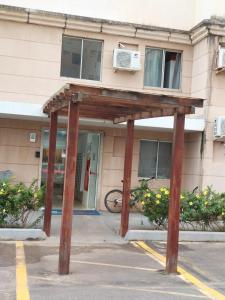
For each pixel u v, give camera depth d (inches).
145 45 499.5
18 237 339.9
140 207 487.5
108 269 272.1
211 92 474.6
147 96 256.7
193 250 335.3
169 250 269.3
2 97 462.0
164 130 500.1
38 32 471.2
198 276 265.6
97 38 486.0
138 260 297.7
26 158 481.4
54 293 220.4
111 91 249.9
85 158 523.2
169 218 271.6
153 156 516.7
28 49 469.1
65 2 479.8
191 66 512.7
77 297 215.9
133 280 250.5
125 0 495.2
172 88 511.5
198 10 502.3
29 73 469.4
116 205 494.3
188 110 266.4
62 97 279.0
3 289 224.1
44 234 345.4
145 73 504.1
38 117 449.4
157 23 502.6
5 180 366.3
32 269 263.6
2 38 462.3
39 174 484.4
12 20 462.6
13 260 282.5
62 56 481.1
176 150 271.0
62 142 500.7
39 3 472.1
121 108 305.0
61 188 510.6
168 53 510.6
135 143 508.4
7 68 463.8
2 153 474.3
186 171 512.7
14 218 357.7
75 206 512.1
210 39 474.3
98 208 499.2
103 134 500.1
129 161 366.6
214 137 472.7
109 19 489.4
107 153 502.6
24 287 228.4
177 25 507.8
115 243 347.6
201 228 387.5
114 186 503.5
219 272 276.8
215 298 223.6
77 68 485.7
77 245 335.3
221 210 375.9
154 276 261.1
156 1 502.9
